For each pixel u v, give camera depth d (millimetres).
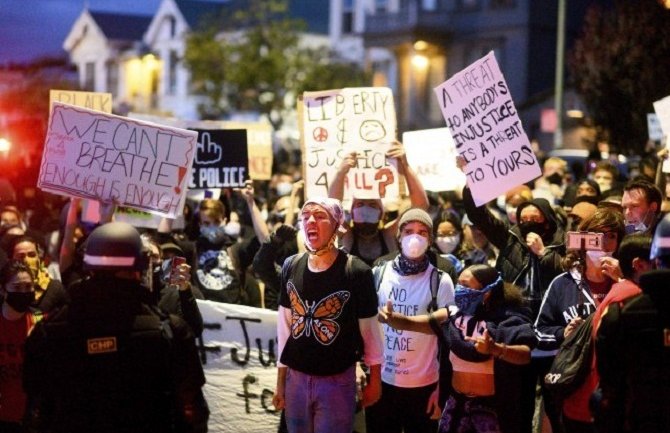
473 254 9852
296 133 46812
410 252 7289
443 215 10297
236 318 8328
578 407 6281
